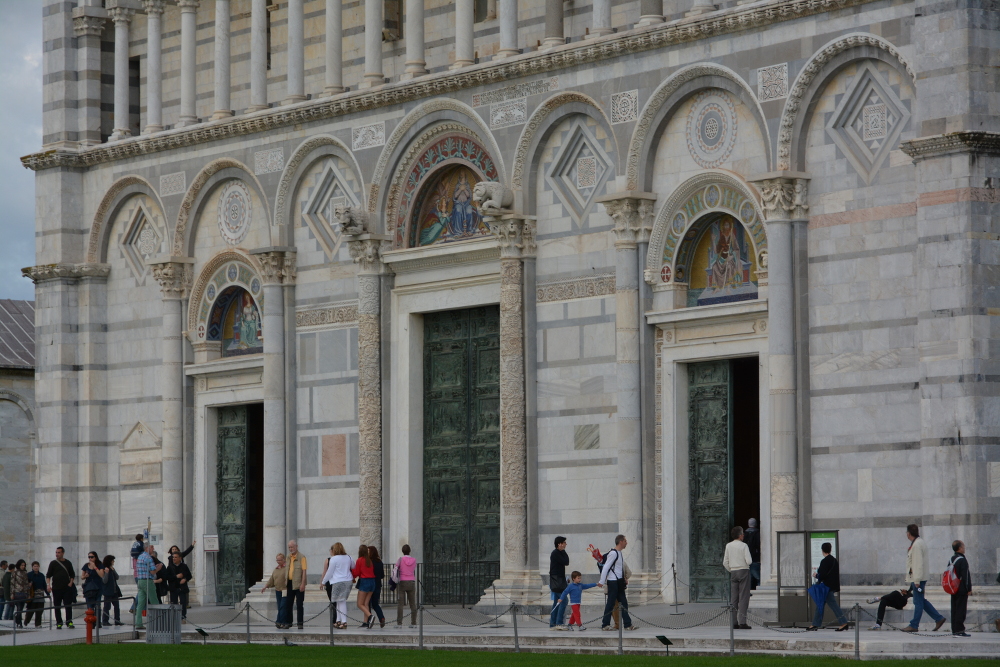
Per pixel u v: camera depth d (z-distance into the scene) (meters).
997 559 38.19
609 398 46.25
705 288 45.09
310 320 53.78
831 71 41.78
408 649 40.62
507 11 48.72
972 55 38.62
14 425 75.62
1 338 77.19
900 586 40.09
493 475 49.84
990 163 38.78
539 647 39.34
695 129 44.78
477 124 49.22
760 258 43.34
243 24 58.09
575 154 47.44
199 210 56.91
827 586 38.91
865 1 40.97
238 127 54.94
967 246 38.47
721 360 44.81
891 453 40.47
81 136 60.38
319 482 53.12
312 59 55.94
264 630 46.59
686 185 44.81
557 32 47.91
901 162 40.62
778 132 42.47
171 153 57.34
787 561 39.59
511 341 47.94
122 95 59.34
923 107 39.19
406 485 51.16
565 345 47.34
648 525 45.25
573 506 46.88
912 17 40.09
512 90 48.34
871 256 41.09
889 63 40.69
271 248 53.78
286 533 53.56
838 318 41.62
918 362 39.81
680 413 45.25
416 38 51.06
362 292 51.62
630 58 45.75
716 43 43.97
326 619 50.69
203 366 56.59
